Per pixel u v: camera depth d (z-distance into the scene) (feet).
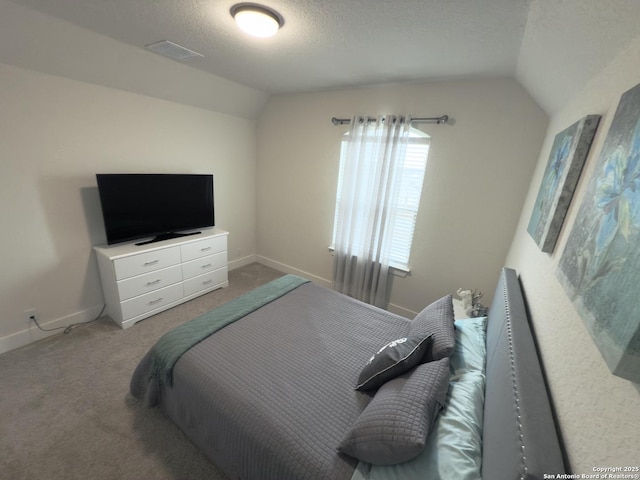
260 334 5.80
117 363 7.09
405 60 6.62
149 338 8.10
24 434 5.24
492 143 7.63
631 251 1.93
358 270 10.59
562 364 2.86
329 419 4.02
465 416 3.58
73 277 8.23
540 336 3.79
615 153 2.64
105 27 5.98
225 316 6.30
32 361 6.99
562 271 3.33
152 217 9.21
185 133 10.13
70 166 7.65
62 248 7.88
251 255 14.21
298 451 3.59
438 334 4.70
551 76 5.18
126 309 8.43
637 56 2.72
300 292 7.76
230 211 12.57
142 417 5.68
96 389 6.28
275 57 7.10
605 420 1.94
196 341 5.40
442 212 8.79
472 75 7.23
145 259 8.59
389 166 9.05
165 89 8.90
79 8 5.19
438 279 9.37
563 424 2.54
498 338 4.26
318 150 10.95
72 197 7.82
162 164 9.71
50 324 7.98
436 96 8.13
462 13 4.45
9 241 6.97
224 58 7.40
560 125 5.46
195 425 4.76
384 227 9.64
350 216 10.43
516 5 4.06
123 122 8.47
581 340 2.55
